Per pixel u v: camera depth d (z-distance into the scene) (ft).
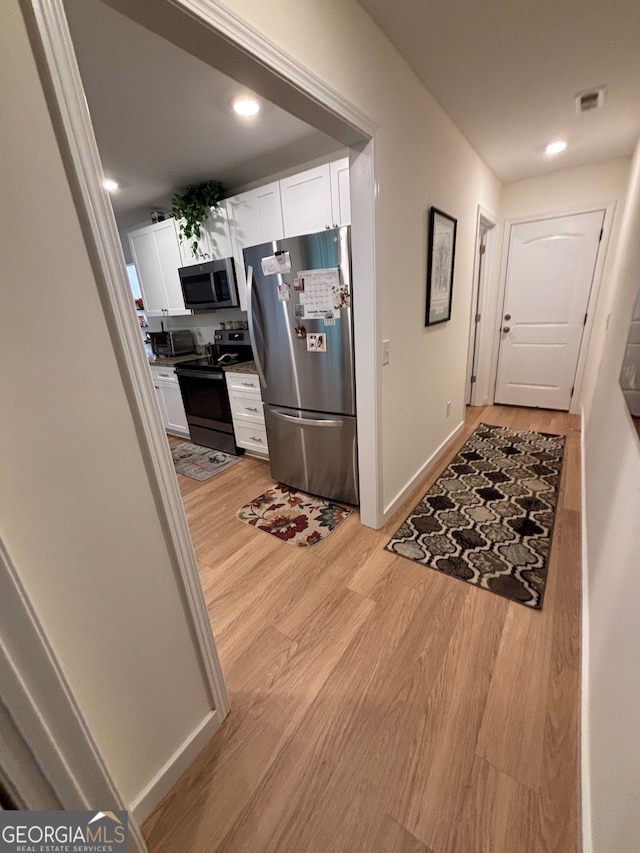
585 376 12.03
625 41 5.12
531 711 3.87
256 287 7.36
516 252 12.30
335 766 3.52
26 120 1.90
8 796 2.14
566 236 11.45
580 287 11.64
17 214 1.93
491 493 8.08
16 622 1.98
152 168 8.49
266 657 4.66
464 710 3.92
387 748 3.64
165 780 3.35
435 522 7.16
